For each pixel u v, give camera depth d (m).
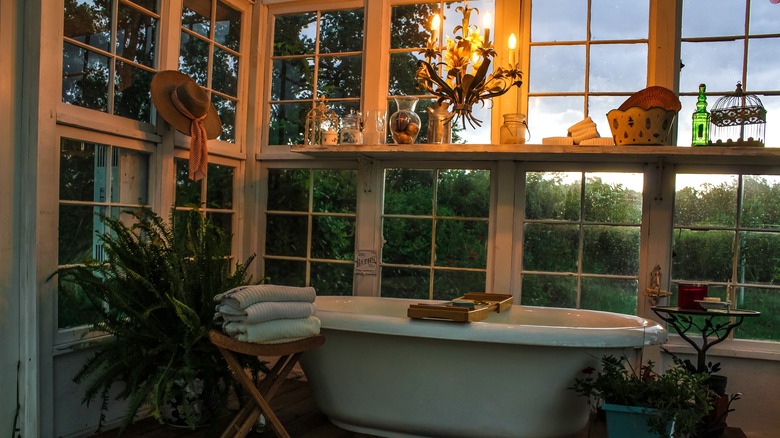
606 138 3.77
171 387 3.13
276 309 2.83
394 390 3.36
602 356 3.18
